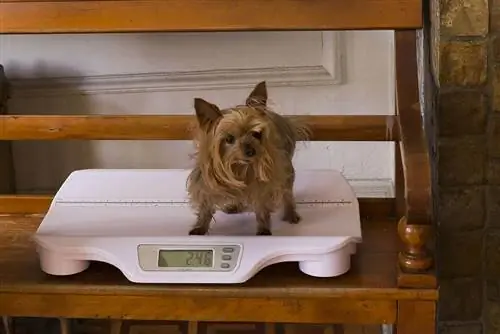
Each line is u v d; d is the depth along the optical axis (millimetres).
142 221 1195
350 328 1617
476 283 1319
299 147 1638
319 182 1321
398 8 1233
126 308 1087
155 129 1377
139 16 1264
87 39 1640
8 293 1092
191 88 1664
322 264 1090
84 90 1671
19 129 1377
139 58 1650
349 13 1242
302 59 1634
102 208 1237
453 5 1181
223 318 1083
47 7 1270
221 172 1039
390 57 1625
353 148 1694
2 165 1659
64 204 1254
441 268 1310
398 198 1353
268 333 1608
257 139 1026
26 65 1657
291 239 1095
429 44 1303
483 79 1209
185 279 1064
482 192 1270
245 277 1061
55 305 1095
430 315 1062
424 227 1045
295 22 1250
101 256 1100
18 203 1396
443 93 1224
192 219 1200
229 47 1635
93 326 1639
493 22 1189
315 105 1662
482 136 1242
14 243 1258
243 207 1122
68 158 1731
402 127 1153
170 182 1333
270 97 1659
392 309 1067
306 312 1075
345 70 1637
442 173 1259
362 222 1345
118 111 1686
